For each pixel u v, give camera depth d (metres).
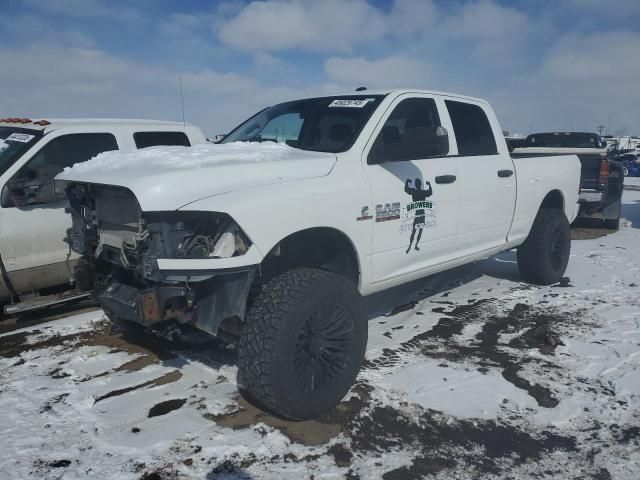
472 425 3.21
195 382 3.73
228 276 3.12
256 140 4.57
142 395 3.55
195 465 2.80
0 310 5.31
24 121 5.90
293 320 3.04
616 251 8.17
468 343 4.42
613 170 10.16
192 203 2.95
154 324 3.38
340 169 3.68
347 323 3.37
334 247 3.82
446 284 6.20
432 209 4.35
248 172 3.25
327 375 3.29
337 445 3.00
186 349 4.30
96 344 4.44
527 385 3.70
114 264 3.61
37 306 4.95
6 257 4.99
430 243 4.41
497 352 4.24
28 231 5.08
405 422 3.24
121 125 6.16
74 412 3.33
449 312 5.19
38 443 3.00
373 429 3.16
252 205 3.06
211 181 3.08
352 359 3.40
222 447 2.95
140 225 3.00
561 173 6.20
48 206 5.18
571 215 6.57
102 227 3.52
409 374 3.83
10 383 3.74
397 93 4.33
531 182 5.65
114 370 3.94
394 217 3.99
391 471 2.78
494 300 5.57
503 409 3.38
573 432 3.14
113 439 3.03
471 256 5.02
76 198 3.72
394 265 4.12
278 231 3.17
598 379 3.78
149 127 6.41
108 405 3.42
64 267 5.33
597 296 5.70
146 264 2.98
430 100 4.64
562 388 3.65
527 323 4.88
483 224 5.02
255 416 3.29
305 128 4.33
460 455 2.92
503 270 6.88
